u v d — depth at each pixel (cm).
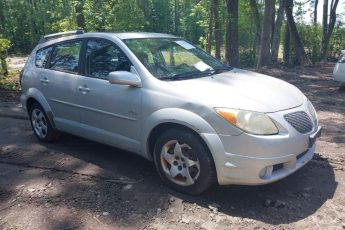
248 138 372
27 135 663
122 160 532
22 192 442
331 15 2678
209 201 411
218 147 383
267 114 385
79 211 398
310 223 369
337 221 373
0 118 791
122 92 461
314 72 1548
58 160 538
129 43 487
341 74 903
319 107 862
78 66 530
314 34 2888
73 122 542
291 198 417
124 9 1531
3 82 1236
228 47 1475
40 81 584
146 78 445
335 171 485
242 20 3070
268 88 439
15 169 511
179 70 474
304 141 403
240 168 379
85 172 493
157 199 417
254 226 365
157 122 423
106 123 491
